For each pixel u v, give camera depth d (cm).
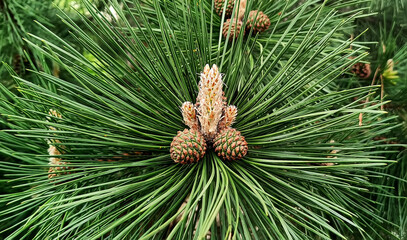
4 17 43
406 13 44
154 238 23
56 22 45
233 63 27
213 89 23
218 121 25
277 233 19
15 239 34
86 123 26
